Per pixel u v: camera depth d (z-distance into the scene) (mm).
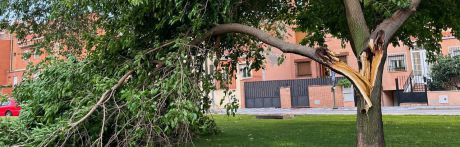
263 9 7766
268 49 7566
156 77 5711
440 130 10062
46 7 10711
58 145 5344
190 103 5090
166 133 5539
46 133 5129
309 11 9086
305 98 28594
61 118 5449
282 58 8609
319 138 8844
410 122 12594
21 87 6320
